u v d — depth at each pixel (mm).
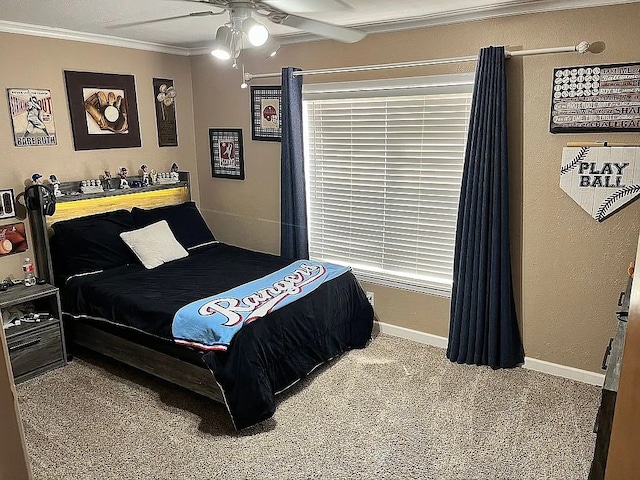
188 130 4723
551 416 2771
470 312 3314
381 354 3568
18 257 3557
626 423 685
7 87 3387
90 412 2863
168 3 2828
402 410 2855
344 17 3242
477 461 2424
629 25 2650
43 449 2529
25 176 3553
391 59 3496
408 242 3793
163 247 3900
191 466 2408
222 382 2625
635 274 710
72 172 3838
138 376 3293
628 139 2762
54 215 3688
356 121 3834
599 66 2760
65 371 3361
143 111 4293
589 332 3080
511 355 3295
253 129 4324
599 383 3094
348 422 2750
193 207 4516
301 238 4133
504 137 3027
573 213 2994
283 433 2660
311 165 4160
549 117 2965
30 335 3238
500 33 3037
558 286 3129
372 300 3992
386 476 2334
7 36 3344
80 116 3832
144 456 2479
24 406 2924
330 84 3820
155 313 2943
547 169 3027
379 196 3857
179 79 4562
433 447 2531
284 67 3957
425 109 3500
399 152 3682
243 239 4672
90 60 3848
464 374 3262
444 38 3248
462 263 3297
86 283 3387
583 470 2346
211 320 2752
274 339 2863
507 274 3184
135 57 4164
